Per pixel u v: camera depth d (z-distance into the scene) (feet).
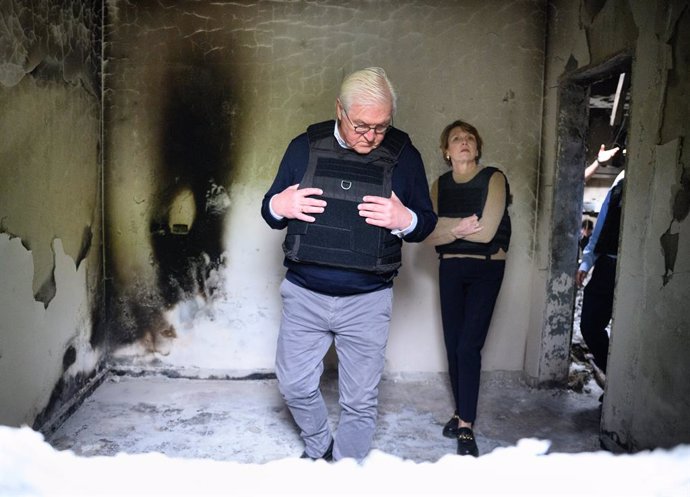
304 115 9.97
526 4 9.98
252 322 10.33
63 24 8.20
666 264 6.47
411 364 10.55
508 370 10.66
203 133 9.93
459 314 8.37
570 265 9.91
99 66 9.62
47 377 7.88
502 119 10.14
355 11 9.84
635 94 7.16
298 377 6.46
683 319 6.15
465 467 3.80
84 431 8.25
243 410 9.14
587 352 11.90
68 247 8.50
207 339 10.34
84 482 3.62
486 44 10.00
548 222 9.88
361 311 6.15
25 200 7.13
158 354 10.35
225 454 7.72
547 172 9.96
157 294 10.21
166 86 9.82
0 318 6.57
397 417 9.00
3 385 6.67
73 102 8.60
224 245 10.16
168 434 8.25
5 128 6.61
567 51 9.21
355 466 3.79
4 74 6.57
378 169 5.88
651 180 6.78
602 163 11.78
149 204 10.02
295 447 7.94
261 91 9.89
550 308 10.00
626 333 7.30
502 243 8.07
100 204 9.84
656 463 3.92
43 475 3.71
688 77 6.13
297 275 6.24
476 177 8.14
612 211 9.21
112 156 9.87
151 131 9.88
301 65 9.88
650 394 6.75
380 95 5.38
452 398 9.78
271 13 9.77
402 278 10.37
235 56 9.82
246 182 10.05
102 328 10.05
